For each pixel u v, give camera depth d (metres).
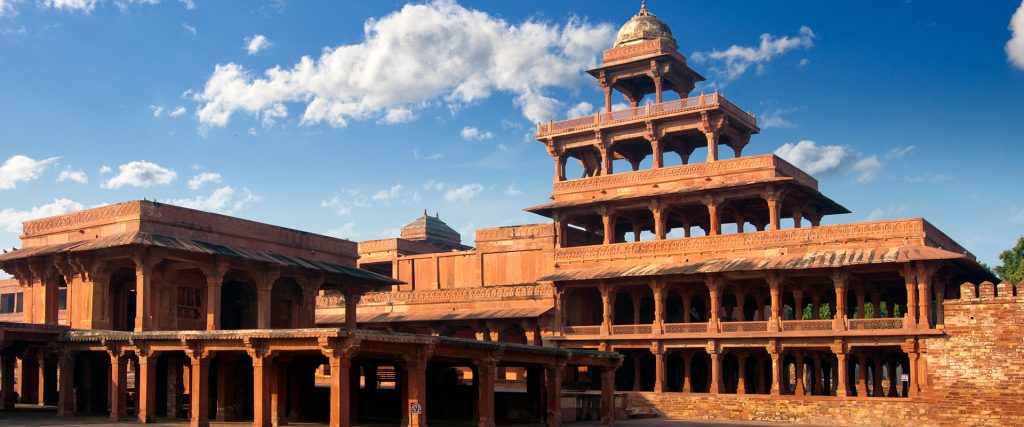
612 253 75.19
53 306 58.38
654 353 70.25
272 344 42.31
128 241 52.00
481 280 84.62
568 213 80.25
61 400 50.75
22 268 59.44
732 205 77.25
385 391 57.41
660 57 77.94
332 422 39.12
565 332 74.44
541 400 54.81
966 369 58.22
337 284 67.25
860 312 66.69
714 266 68.00
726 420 63.50
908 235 63.56
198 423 44.44
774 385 65.25
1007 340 57.09
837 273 63.88
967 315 58.62
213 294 56.06
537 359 50.28
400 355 43.84
